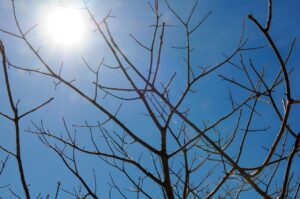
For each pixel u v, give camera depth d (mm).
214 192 3973
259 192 3129
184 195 4121
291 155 3068
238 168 3143
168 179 3941
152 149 3967
